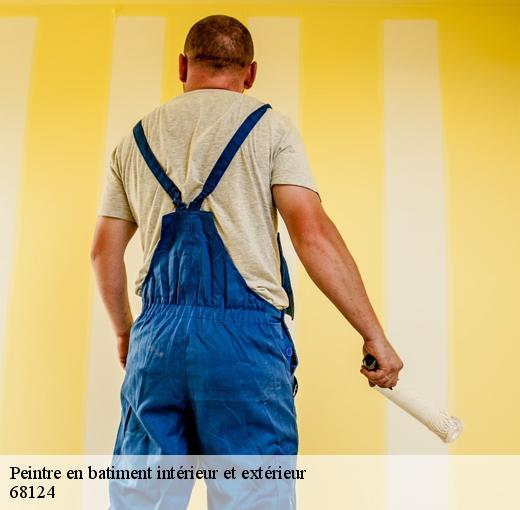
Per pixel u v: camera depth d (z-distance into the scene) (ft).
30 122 7.17
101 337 6.70
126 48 7.33
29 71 7.30
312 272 3.81
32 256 6.88
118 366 6.64
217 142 3.96
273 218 4.06
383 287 6.77
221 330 3.66
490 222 6.90
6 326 6.73
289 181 3.91
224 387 3.60
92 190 7.01
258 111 4.10
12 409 6.57
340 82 7.21
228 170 3.90
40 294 6.81
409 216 6.91
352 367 6.61
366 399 6.55
